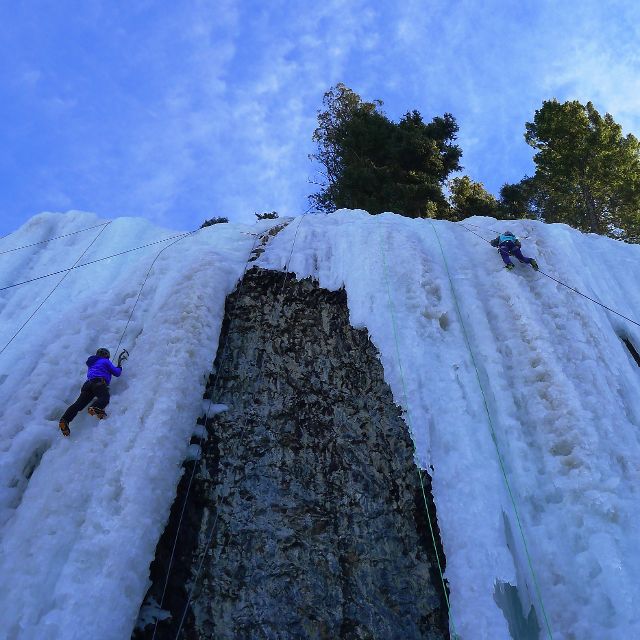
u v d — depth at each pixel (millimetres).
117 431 7277
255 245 10852
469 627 5934
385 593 6383
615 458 7207
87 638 5438
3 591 5727
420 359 8359
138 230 11844
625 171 22438
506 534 6633
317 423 7934
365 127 19891
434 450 7379
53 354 8562
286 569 6547
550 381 8133
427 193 19109
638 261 11531
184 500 7031
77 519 6383
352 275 9898
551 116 23266
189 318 8672
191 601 6281
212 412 7934
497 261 10469
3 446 7230
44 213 12641
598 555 6230
